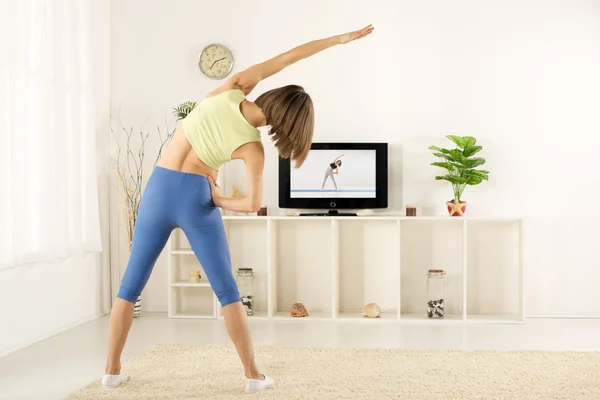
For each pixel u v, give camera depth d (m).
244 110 3.16
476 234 5.46
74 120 4.92
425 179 5.50
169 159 3.21
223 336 4.58
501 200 5.44
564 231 5.41
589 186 5.39
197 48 5.67
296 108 3.12
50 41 4.55
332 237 5.22
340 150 5.46
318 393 3.13
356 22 5.53
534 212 5.41
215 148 3.15
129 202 5.59
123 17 5.72
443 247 5.50
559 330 4.81
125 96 5.73
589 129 5.38
